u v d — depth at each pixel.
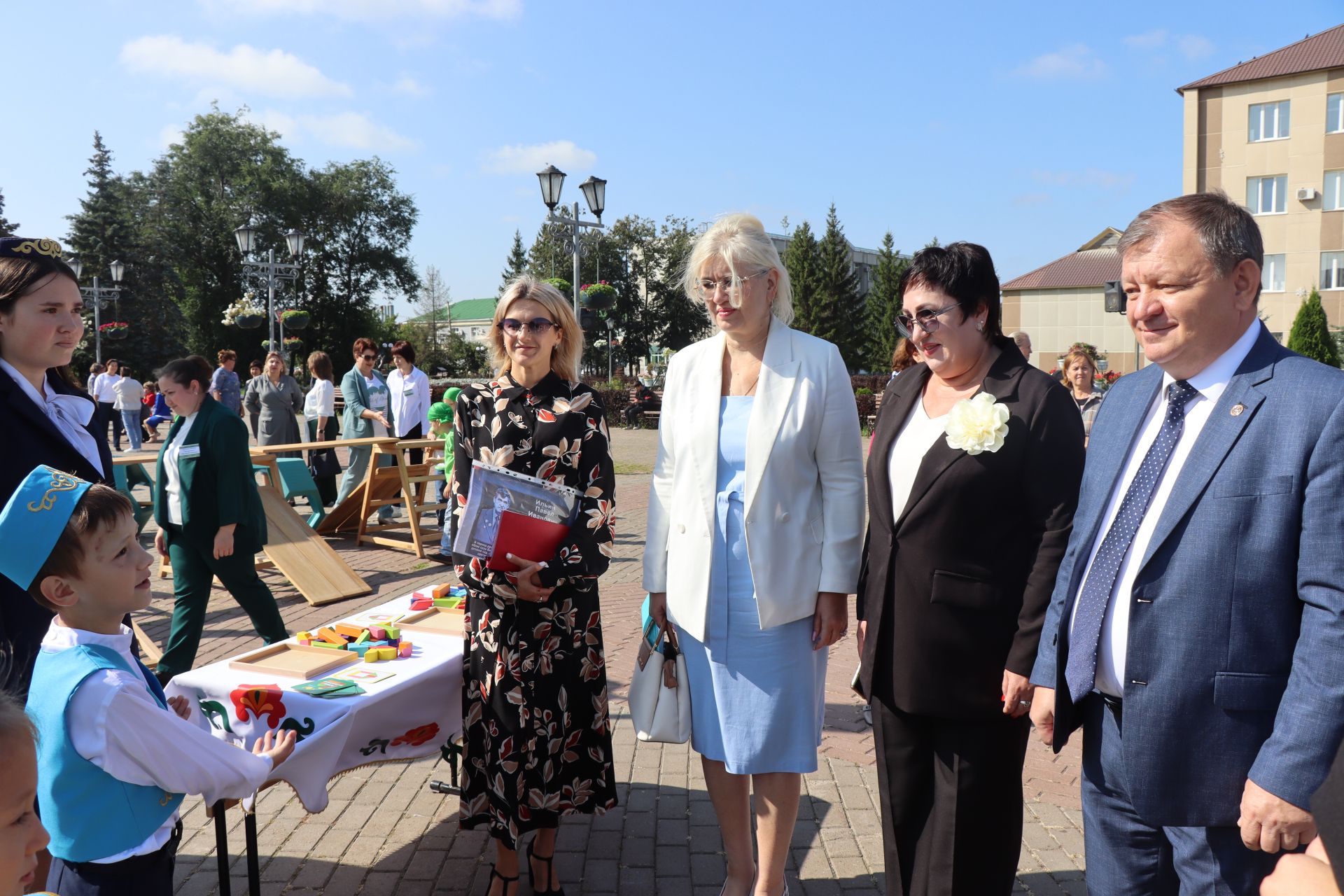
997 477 2.42
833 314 57.75
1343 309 34.12
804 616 2.88
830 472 2.90
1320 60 33.59
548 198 16.72
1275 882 1.27
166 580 8.44
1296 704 1.74
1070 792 4.09
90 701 2.13
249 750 2.94
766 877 2.96
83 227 47.81
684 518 2.94
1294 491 1.82
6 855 1.37
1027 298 45.25
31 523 2.14
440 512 9.23
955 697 2.48
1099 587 2.12
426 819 3.81
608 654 6.05
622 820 3.81
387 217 55.06
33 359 2.62
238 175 51.94
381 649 3.28
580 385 3.16
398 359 10.78
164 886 2.31
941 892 2.54
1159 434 2.07
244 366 51.03
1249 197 35.41
